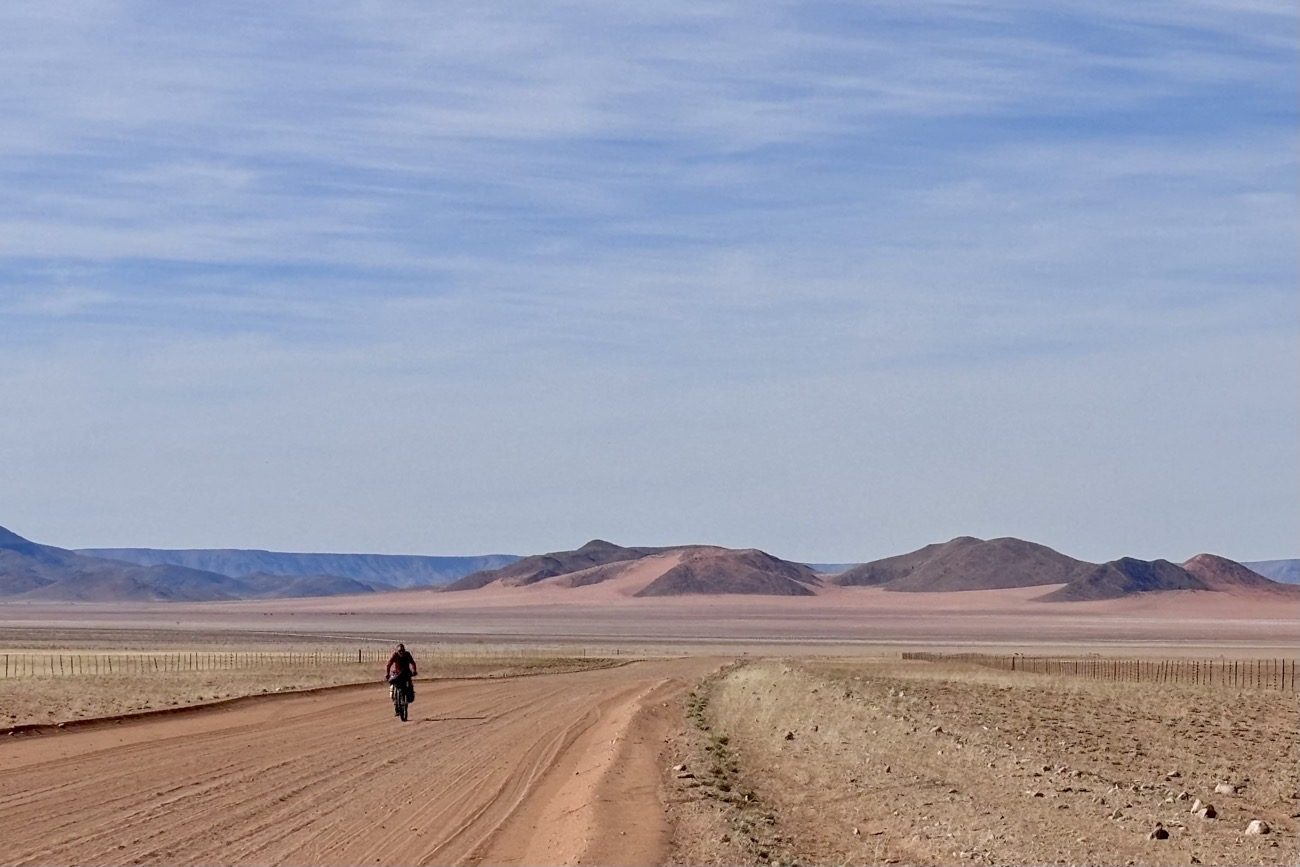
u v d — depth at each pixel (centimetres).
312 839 2077
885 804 2619
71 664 9188
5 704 4797
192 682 6581
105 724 3972
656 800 2523
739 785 2856
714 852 2038
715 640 18675
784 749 3625
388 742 3619
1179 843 2223
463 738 3762
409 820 2269
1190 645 18050
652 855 1973
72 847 1988
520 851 1995
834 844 2220
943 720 4494
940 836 2261
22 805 2386
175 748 3362
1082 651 15388
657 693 6041
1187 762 3622
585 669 9294
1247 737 4388
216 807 2389
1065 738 4125
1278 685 8094
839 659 11619
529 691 6169
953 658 11900
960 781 2912
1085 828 2342
